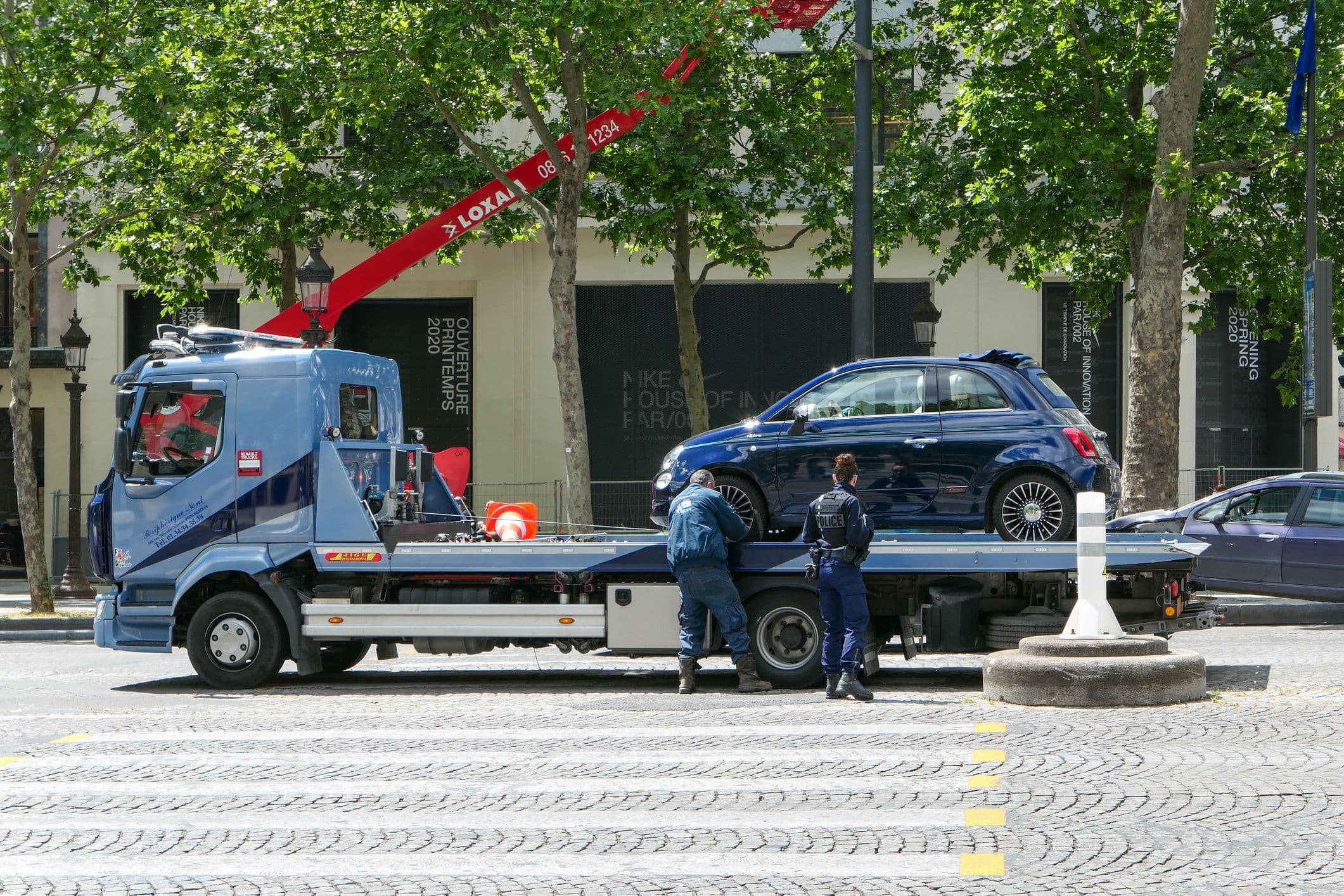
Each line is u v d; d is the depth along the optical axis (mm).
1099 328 69188
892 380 30875
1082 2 49250
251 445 31469
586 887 14523
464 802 18641
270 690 31250
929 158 56031
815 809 17750
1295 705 24766
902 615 29344
